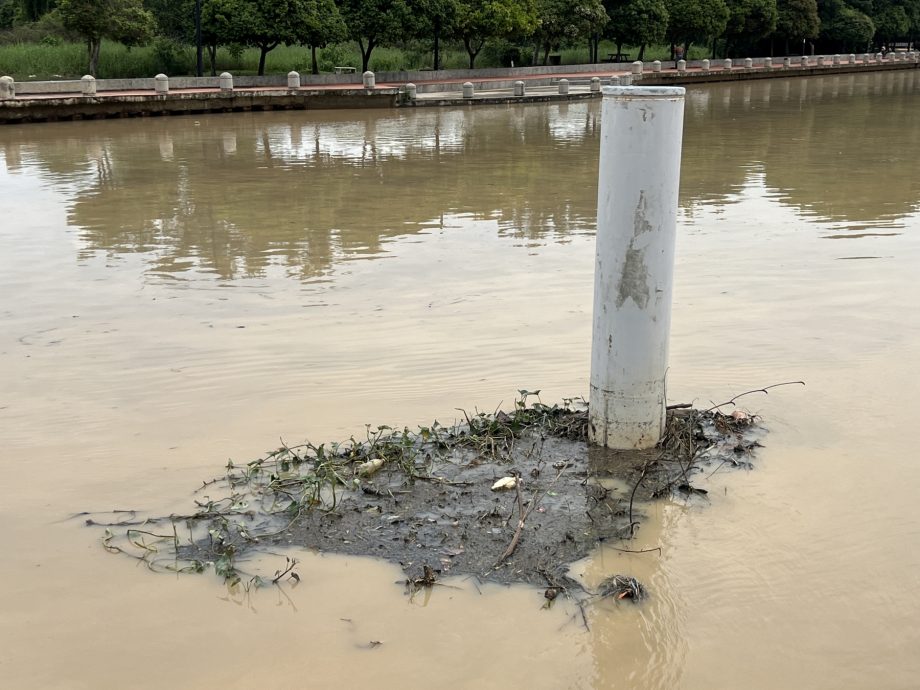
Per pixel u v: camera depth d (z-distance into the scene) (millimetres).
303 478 4598
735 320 7277
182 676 3305
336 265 9680
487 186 15000
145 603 3713
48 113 25281
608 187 4508
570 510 4297
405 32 35094
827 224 11461
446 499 4406
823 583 3783
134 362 6621
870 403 5523
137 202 13648
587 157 18656
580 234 11148
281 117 27766
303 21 32375
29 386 6160
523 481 4555
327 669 3324
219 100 28359
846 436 5082
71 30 32312
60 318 7832
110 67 34375
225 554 4000
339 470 4660
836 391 5715
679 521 4227
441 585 3781
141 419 5535
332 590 3762
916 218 11789
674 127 4383
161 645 3469
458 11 36594
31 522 4324
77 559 4016
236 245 10750
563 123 26266
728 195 13812
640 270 4555
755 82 46250
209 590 3789
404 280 8969
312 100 29984
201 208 13148
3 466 4914
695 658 3361
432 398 5734
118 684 3271
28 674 3320
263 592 3760
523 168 17094
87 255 10305
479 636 3484
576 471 4652
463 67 45000
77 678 3303
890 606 3645
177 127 24578
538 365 6324
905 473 4660
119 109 26438
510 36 39375
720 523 4211
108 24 30828
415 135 22969
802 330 6988
